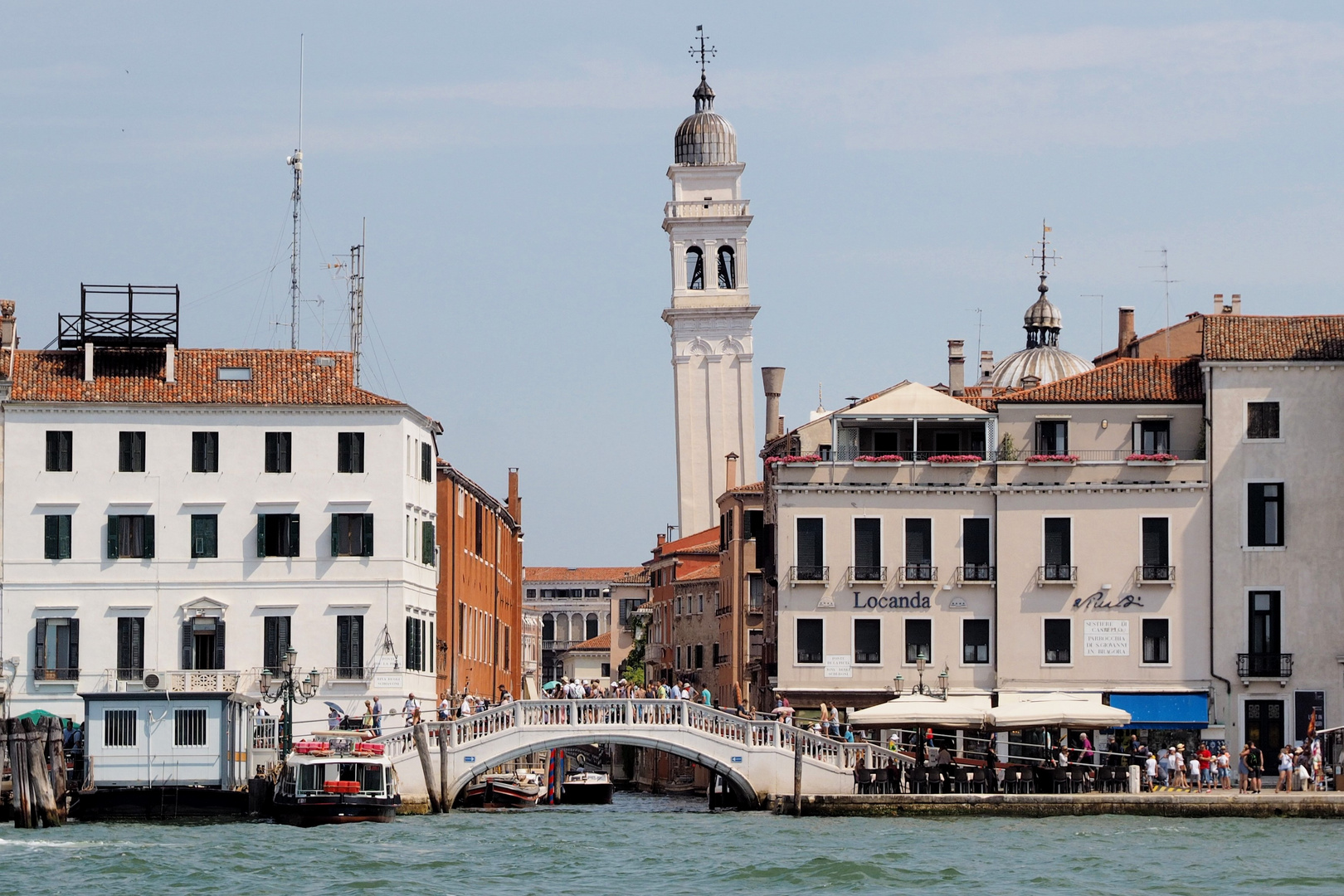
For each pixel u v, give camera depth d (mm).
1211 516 92312
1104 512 92688
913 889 58812
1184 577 92188
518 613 149625
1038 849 67625
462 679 110688
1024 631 92438
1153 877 60750
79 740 84062
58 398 92188
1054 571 92438
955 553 93062
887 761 83562
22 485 92250
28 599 91938
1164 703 91500
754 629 123812
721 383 180875
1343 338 93250
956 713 80562
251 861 64312
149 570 92312
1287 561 91938
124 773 79750
